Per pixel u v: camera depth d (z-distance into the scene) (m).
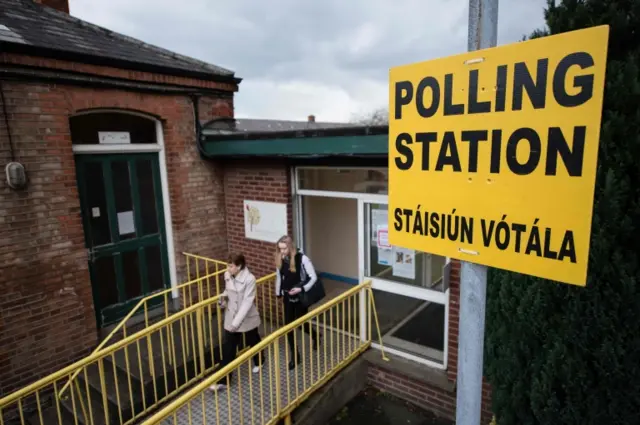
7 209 4.45
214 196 6.48
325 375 4.54
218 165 6.49
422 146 1.61
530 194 1.36
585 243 1.26
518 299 2.47
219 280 6.69
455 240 1.57
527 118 1.33
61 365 4.93
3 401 3.32
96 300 5.47
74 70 4.76
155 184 6.00
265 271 6.23
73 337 5.02
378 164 4.78
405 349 5.00
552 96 1.27
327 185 5.51
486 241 1.48
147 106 5.57
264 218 6.07
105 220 5.53
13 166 4.39
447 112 1.52
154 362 4.88
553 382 2.18
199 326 4.65
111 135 5.52
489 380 2.84
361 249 5.23
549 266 1.34
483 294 1.57
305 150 4.82
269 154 5.25
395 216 1.76
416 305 4.88
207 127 6.23
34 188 4.62
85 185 5.31
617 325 1.93
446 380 4.52
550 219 1.32
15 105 4.43
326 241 7.96
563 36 1.23
